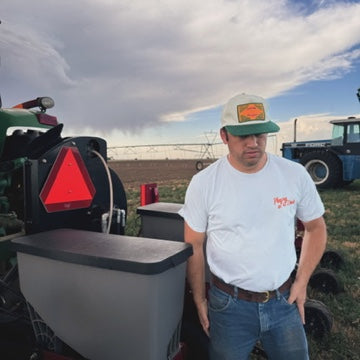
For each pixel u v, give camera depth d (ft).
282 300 5.67
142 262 4.90
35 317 6.48
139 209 9.38
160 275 5.03
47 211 7.34
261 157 5.40
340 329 10.10
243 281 5.57
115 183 9.20
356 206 28.58
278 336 5.72
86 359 6.08
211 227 5.78
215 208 5.65
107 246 5.65
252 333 5.78
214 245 5.77
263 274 5.51
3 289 7.64
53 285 5.70
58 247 5.61
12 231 8.05
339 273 13.46
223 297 5.75
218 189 5.63
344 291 12.25
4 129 8.02
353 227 21.21
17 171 8.65
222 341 5.83
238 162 5.46
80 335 5.57
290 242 5.67
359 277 13.42
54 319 5.78
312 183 5.79
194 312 7.66
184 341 7.25
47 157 7.30
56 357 6.39
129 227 16.02
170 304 5.34
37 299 5.93
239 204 5.50
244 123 5.20
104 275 5.22
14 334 7.86
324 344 9.23
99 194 8.68
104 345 5.41
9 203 8.70
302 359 5.76
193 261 6.01
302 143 41.22
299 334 5.75
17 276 7.66
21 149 8.43
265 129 5.21
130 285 5.06
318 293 12.06
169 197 31.73
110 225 8.43
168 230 9.04
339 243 18.15
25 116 8.46
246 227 5.50
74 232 6.60
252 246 5.50
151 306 4.99
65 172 7.68
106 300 5.26
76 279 5.47
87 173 8.24
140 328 5.09
